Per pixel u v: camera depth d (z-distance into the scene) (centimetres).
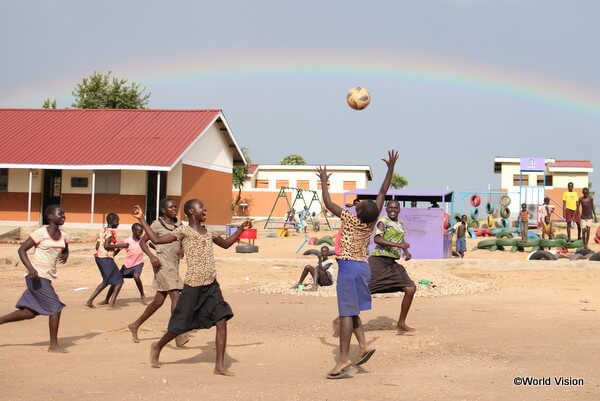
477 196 3816
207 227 772
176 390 669
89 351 866
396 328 1034
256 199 5562
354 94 1021
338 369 726
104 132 3422
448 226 3045
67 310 1252
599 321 1097
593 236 3256
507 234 3198
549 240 2630
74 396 643
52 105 5447
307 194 5528
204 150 3500
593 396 652
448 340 939
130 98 5338
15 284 1645
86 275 1861
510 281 1708
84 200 3247
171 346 907
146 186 3212
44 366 773
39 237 857
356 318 763
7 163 3150
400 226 990
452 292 1476
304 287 1566
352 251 759
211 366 785
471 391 670
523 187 3850
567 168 4944
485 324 1074
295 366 789
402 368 776
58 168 3111
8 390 662
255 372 755
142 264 1352
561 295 1443
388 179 816
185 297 751
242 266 2095
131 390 668
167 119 3512
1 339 945
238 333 1009
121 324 1091
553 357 827
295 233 3753
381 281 987
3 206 3319
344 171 5884
